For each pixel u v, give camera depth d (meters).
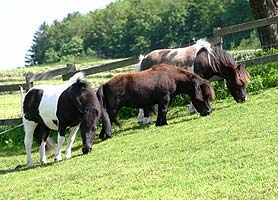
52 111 13.60
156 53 17.25
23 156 15.91
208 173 8.92
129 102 15.33
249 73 16.86
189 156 10.44
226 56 16.00
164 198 7.94
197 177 8.79
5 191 10.73
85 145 13.38
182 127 13.98
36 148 16.78
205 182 8.43
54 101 13.60
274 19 16.84
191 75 15.40
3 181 12.04
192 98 15.35
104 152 13.06
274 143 10.02
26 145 14.05
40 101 13.84
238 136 11.29
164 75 15.35
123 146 13.30
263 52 18.00
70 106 13.38
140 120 16.41
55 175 11.41
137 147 12.68
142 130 15.12
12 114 21.44
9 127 18.62
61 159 13.65
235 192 7.62
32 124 14.11
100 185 9.61
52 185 10.51
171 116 16.39
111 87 15.19
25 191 10.38
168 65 15.75
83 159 12.69
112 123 16.44
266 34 20.00
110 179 9.95
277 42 19.91
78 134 16.92
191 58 16.44
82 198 8.99
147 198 8.10
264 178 8.01
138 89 15.16
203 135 12.17
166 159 10.66
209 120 14.04
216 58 16.05
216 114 14.69
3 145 17.77
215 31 17.38
